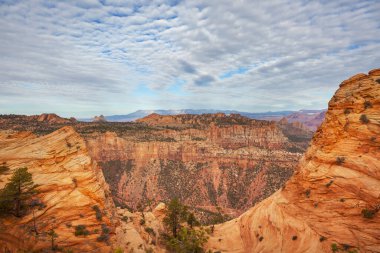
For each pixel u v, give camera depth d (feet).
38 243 123.34
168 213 240.32
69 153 161.99
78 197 146.61
